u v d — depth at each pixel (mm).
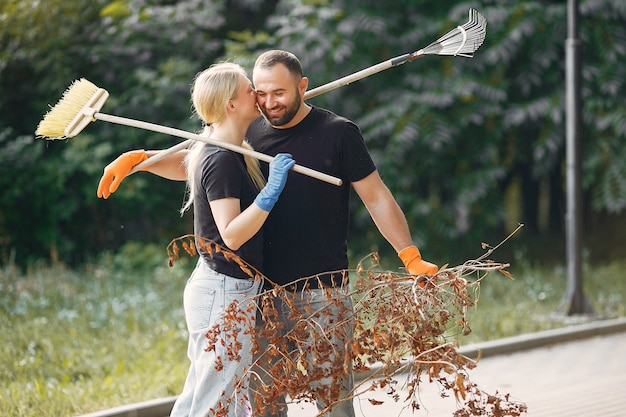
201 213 5059
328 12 14719
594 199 17188
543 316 11703
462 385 4309
